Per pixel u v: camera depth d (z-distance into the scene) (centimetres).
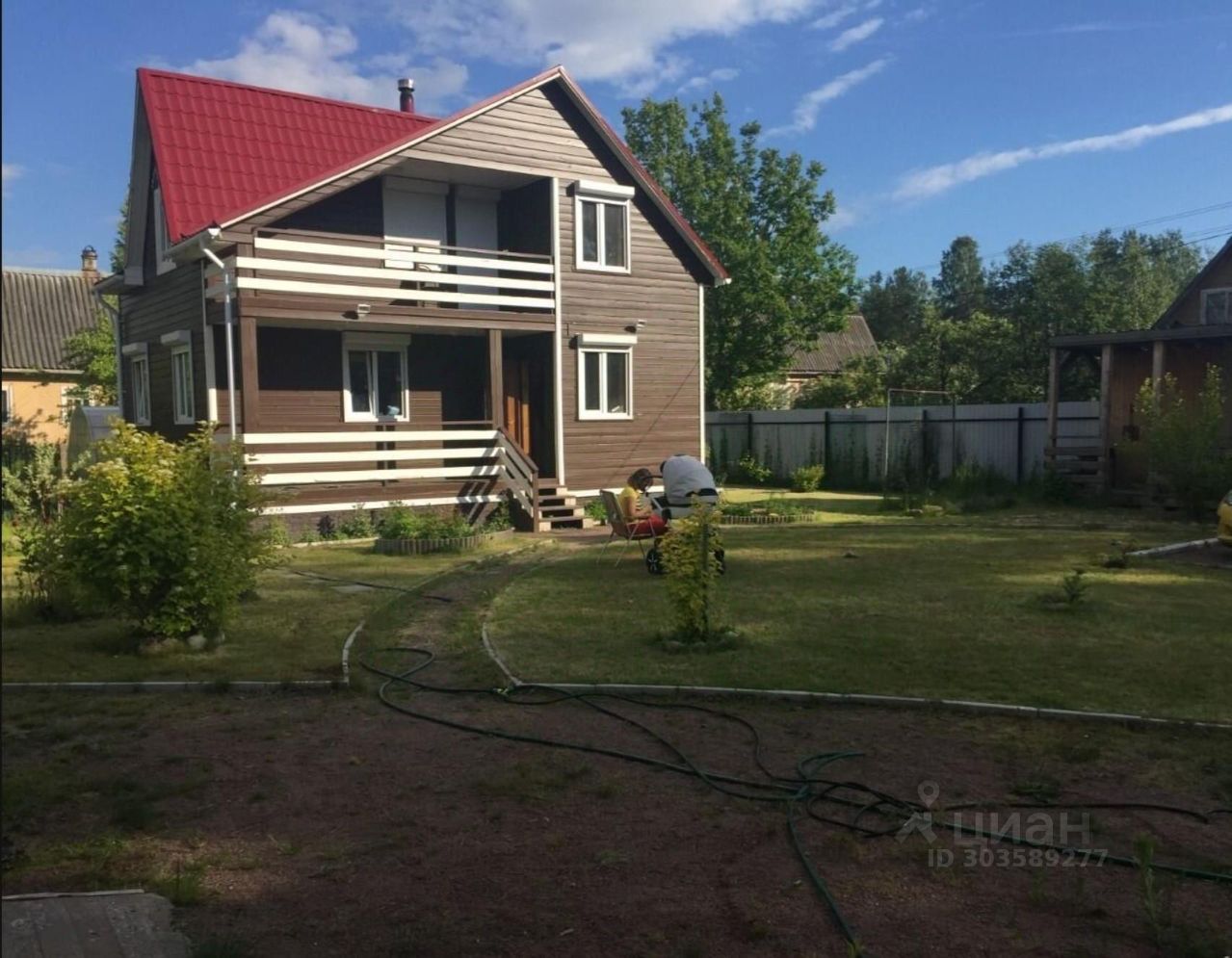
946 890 390
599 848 429
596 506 1919
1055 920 365
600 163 1994
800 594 1018
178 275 1886
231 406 1563
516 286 1872
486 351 1953
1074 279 3706
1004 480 2281
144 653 783
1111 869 407
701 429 2170
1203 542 1383
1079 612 907
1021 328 3700
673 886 394
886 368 3709
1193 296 2872
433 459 1856
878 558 1293
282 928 362
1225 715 597
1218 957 337
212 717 631
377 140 1994
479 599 1047
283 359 1795
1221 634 816
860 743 564
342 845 435
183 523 781
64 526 784
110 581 772
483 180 1945
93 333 3212
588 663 744
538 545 1540
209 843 438
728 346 3519
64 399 3422
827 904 377
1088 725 593
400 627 901
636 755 551
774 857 421
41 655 787
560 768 531
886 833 443
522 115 1880
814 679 689
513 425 2088
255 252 1717
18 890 394
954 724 598
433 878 402
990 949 345
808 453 2844
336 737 590
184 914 373
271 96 1936
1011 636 814
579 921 366
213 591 795
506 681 703
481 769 531
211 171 1758
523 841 437
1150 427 1867
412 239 1928
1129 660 731
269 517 1444
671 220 2081
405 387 1933
